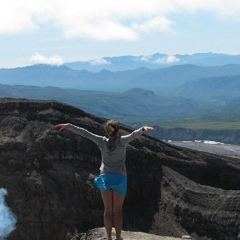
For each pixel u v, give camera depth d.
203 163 82.69
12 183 61.53
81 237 18.91
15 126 68.31
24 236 58.00
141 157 74.50
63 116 71.75
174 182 73.00
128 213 66.44
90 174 66.25
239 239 60.09
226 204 64.62
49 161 65.69
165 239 18.38
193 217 65.44
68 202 62.38
